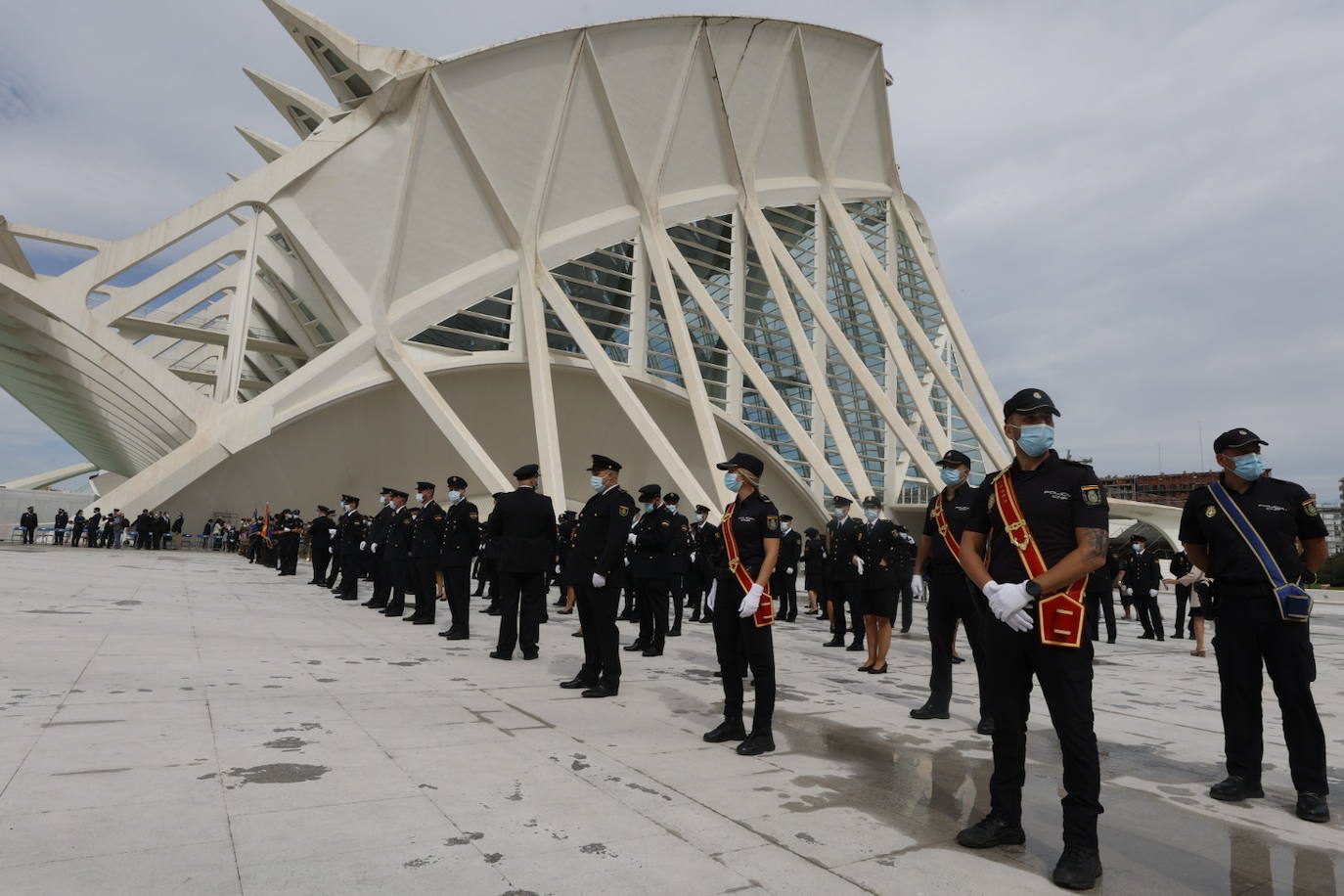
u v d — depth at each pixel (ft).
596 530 21.21
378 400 90.48
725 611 16.02
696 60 113.19
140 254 79.66
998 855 10.21
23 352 92.17
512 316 100.17
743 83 118.01
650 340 111.04
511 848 9.52
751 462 16.42
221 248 91.86
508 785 12.01
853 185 132.36
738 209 119.24
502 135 98.63
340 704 17.16
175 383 79.87
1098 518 10.42
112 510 76.18
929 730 17.57
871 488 91.30
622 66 107.24
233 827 9.82
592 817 10.80
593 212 107.65
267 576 58.85
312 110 110.63
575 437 106.52
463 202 97.25
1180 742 17.22
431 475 95.30
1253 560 13.46
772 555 15.38
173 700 16.69
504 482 79.10
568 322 94.63
